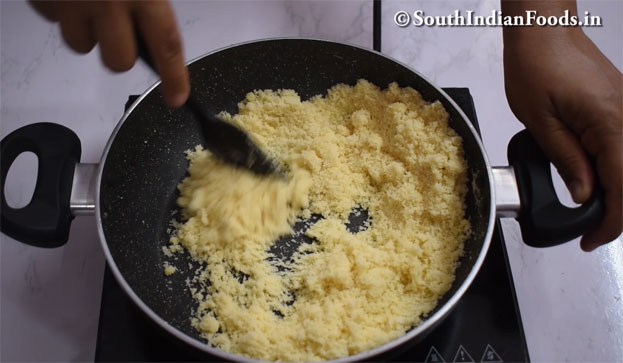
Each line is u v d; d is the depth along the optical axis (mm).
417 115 500
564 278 472
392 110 500
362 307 430
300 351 409
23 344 443
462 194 469
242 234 464
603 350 444
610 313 458
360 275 439
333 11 627
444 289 433
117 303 427
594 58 455
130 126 468
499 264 439
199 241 468
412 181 482
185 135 520
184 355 413
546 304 462
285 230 480
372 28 612
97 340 417
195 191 489
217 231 468
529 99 451
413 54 595
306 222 486
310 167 495
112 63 407
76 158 446
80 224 492
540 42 457
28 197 508
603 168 417
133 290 410
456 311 424
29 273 472
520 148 445
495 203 420
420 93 502
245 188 477
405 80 505
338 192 488
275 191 482
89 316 456
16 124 548
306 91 537
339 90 529
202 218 472
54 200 418
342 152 508
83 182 435
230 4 632
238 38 607
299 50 509
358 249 454
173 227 487
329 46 503
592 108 424
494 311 424
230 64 509
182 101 414
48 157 432
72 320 454
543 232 413
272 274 459
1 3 625
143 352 413
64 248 483
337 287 440
